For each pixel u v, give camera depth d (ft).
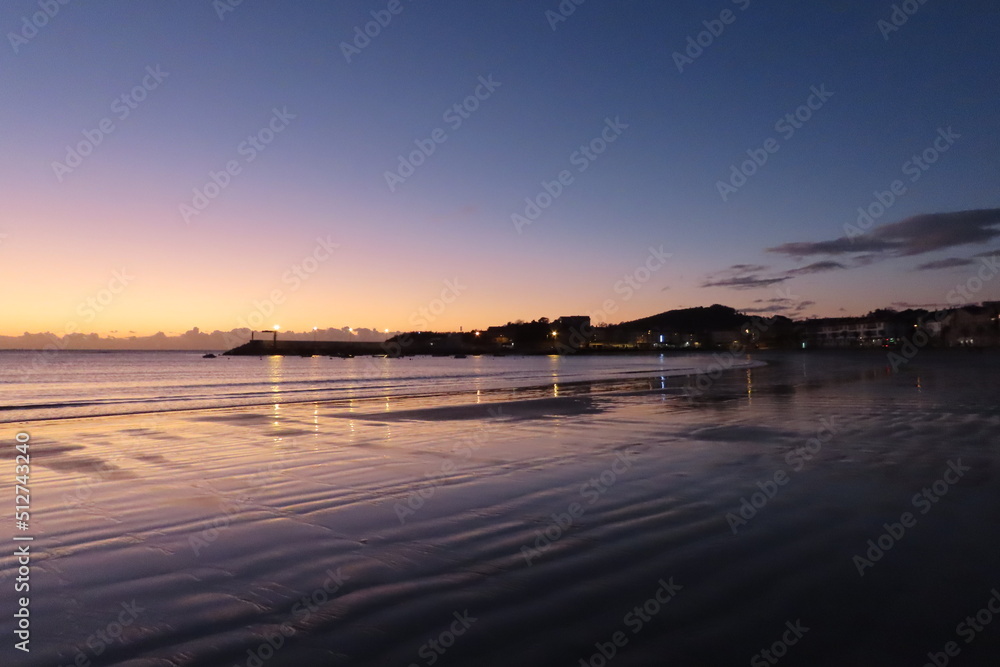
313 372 217.15
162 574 17.08
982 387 78.59
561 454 36.27
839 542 18.95
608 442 40.55
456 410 64.13
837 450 35.22
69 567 17.66
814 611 14.01
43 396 98.84
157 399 90.02
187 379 163.53
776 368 162.09
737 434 42.60
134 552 18.99
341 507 24.52
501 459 34.94
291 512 23.79
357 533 20.94
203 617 14.16
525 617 13.97
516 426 49.85
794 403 63.10
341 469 32.42
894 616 13.66
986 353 253.65
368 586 16.03
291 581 16.43
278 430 49.24
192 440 43.78
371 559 18.21
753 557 17.78
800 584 15.62
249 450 38.96
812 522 21.18
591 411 60.85
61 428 51.65
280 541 20.07
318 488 27.99
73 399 91.25
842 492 25.36
